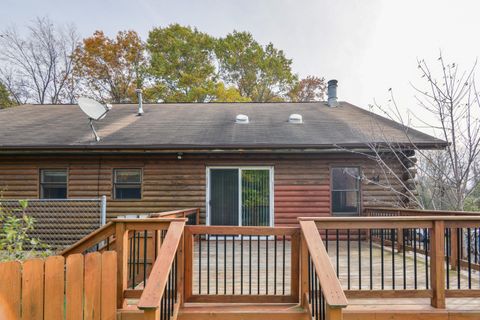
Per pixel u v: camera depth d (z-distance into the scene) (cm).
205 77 2198
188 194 744
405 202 722
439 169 576
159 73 2075
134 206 746
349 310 301
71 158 755
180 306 308
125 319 293
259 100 2366
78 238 717
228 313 300
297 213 737
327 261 249
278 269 454
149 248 419
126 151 713
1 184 749
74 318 255
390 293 304
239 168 749
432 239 308
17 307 226
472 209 679
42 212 728
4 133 780
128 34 2159
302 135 755
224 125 853
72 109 1069
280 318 298
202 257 534
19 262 230
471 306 312
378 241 672
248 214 741
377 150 674
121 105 1136
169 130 805
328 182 739
